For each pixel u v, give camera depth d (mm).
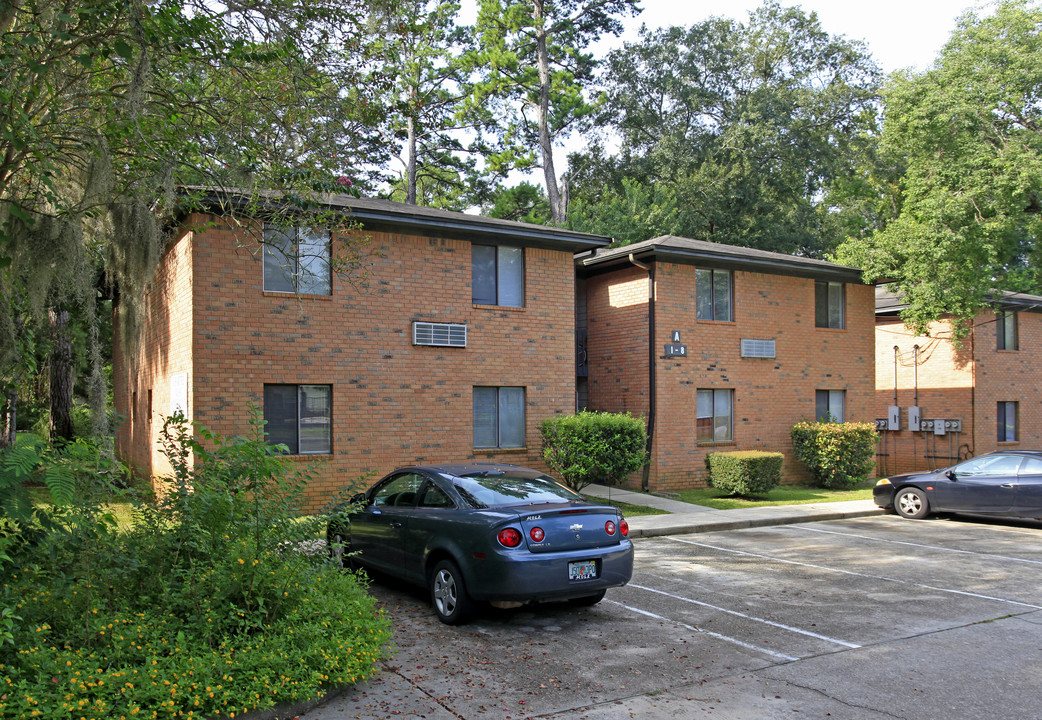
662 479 17906
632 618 7496
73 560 5664
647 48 41969
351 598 6305
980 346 24250
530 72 32906
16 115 7055
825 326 21234
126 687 4480
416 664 6059
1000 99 20953
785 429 20047
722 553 11047
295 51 9438
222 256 13250
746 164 37531
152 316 16141
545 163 34688
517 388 16469
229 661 4961
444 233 15375
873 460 19453
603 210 33688
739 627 7195
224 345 13203
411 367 14992
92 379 8164
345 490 6934
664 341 18094
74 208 8812
